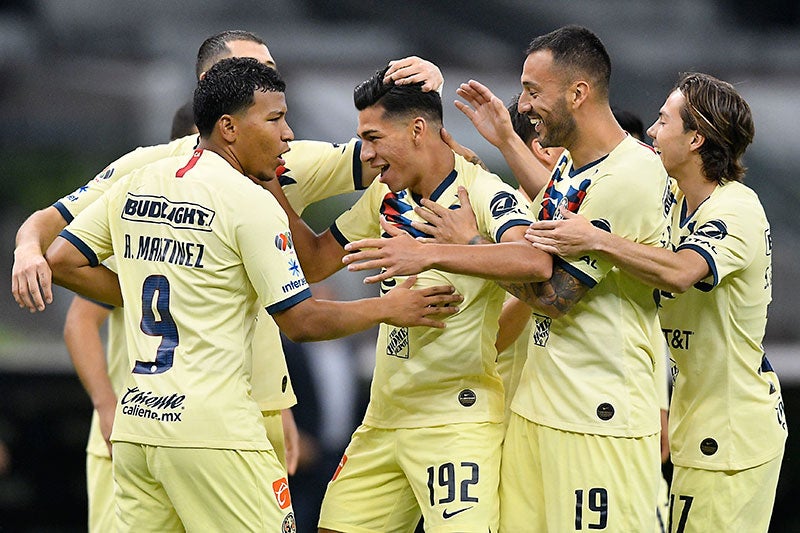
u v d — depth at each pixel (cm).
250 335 1443
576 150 1433
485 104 1600
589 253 1371
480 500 1458
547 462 1447
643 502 1434
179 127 1820
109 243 1461
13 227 5025
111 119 5303
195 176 1383
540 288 1388
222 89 1405
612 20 6500
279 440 1677
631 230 1397
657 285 1391
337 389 2461
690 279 1409
